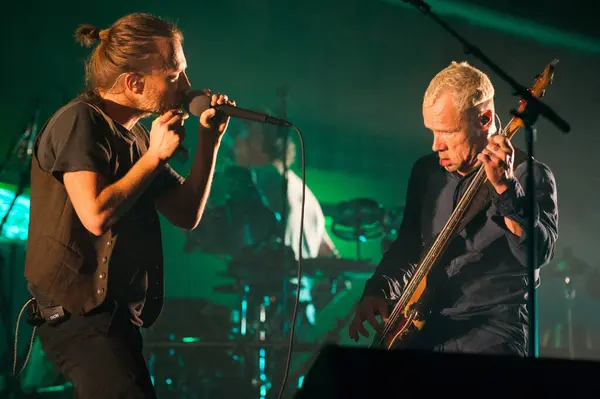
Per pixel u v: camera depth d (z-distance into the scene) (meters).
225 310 14.71
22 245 16.00
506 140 7.10
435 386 4.27
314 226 16.14
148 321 6.74
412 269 8.62
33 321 6.48
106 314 6.30
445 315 7.92
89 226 6.12
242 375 14.12
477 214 7.85
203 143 7.23
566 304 19.44
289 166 16.48
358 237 16.25
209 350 14.05
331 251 16.61
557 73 22.84
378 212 15.98
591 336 19.00
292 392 13.77
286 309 14.51
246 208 14.81
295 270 14.46
